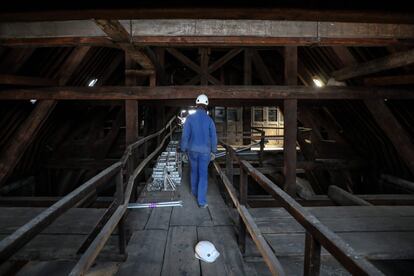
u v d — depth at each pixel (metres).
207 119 4.73
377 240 3.40
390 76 6.44
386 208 4.49
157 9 1.55
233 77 13.73
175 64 13.29
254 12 1.58
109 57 8.28
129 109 6.87
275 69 11.52
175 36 4.72
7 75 5.36
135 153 5.71
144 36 4.68
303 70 8.66
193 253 3.27
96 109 9.99
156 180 5.97
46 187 9.95
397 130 6.82
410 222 3.93
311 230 1.52
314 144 10.32
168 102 9.01
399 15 1.57
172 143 10.74
